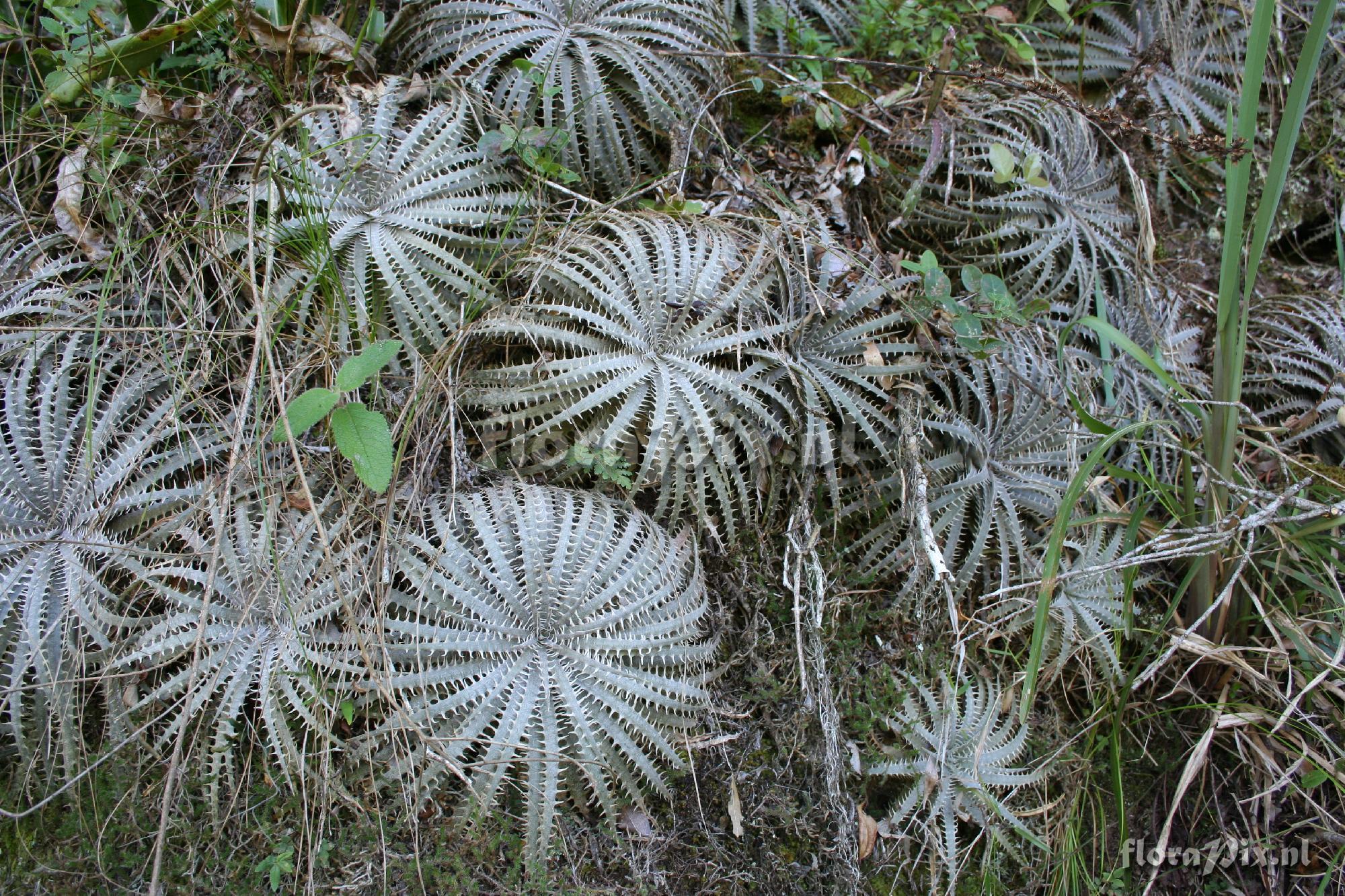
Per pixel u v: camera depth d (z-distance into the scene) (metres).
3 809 1.96
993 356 2.62
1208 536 2.32
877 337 2.57
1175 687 2.56
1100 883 2.56
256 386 2.27
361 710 2.09
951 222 2.93
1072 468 2.53
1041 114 2.98
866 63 2.95
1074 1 3.55
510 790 2.11
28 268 2.35
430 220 2.39
